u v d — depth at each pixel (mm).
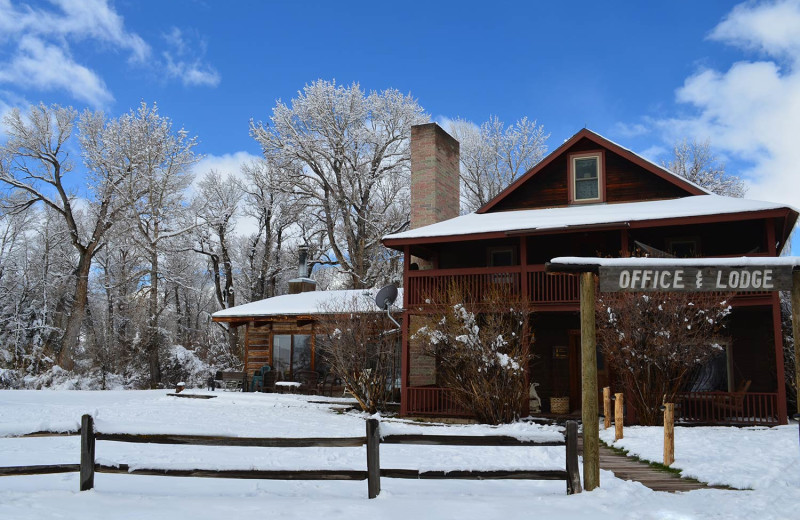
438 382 19438
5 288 39000
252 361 24719
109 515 6137
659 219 15656
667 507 6238
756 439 11422
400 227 38062
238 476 6949
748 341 16984
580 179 19484
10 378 29906
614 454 10773
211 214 42031
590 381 7266
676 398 14844
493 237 17172
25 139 35812
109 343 33312
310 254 41188
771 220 15242
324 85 37219
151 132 38031
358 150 37375
